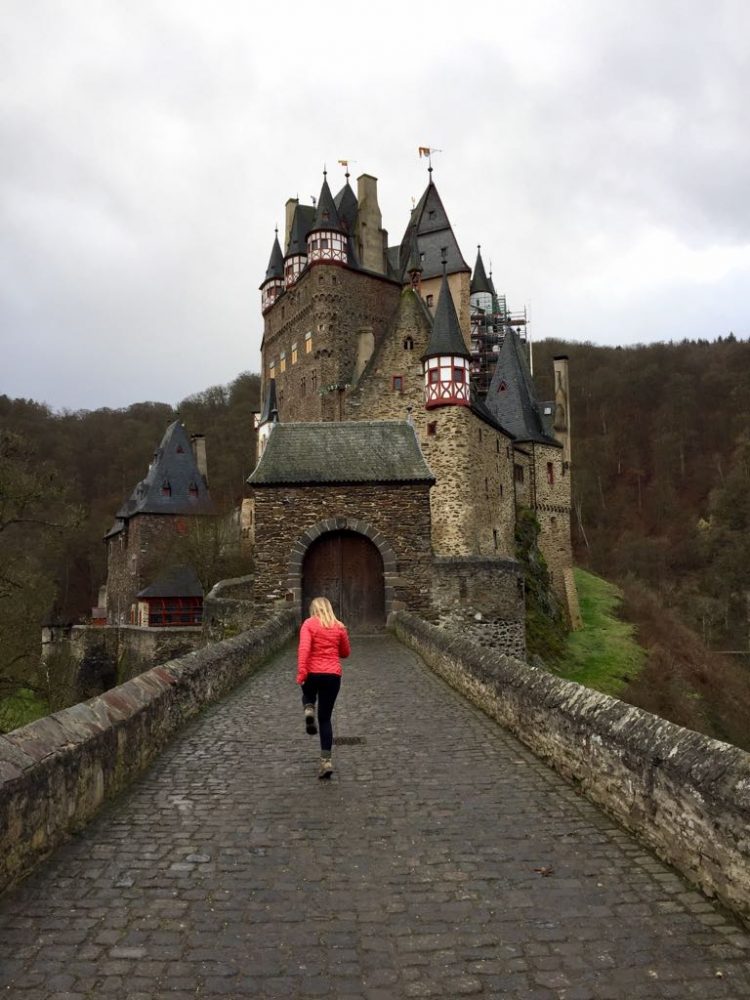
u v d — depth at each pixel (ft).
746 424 296.92
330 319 160.76
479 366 221.05
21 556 92.02
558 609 154.10
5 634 83.51
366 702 37.63
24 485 82.99
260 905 15.46
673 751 17.87
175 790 23.12
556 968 13.15
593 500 302.45
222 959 13.41
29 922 14.71
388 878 16.75
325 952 13.66
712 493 273.54
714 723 123.34
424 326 136.98
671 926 14.64
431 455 130.41
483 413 139.33
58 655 114.52
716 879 15.64
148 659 132.98
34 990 12.40
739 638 216.74
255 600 74.38
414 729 31.48
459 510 127.54
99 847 18.49
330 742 24.67
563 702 24.94
